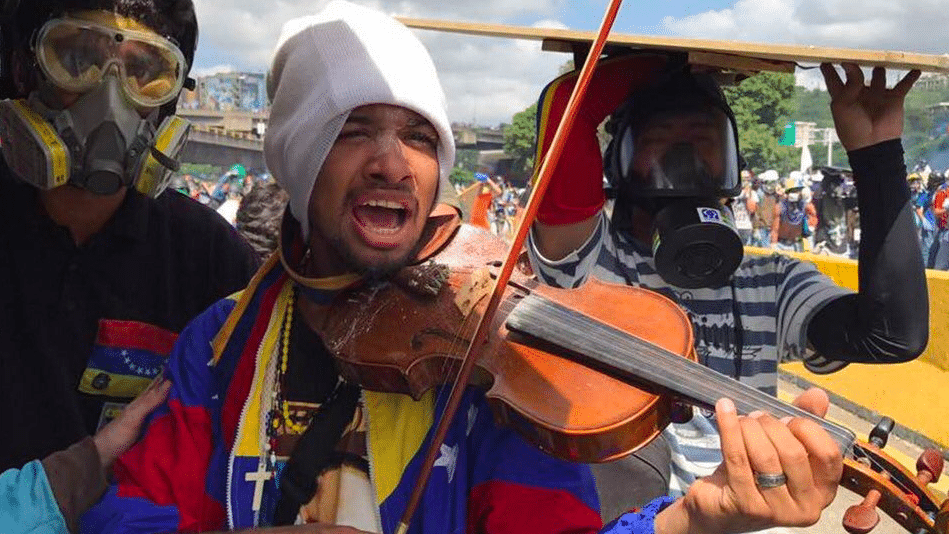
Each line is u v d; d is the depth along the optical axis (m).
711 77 2.25
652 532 1.24
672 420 1.43
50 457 1.50
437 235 1.59
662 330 1.48
